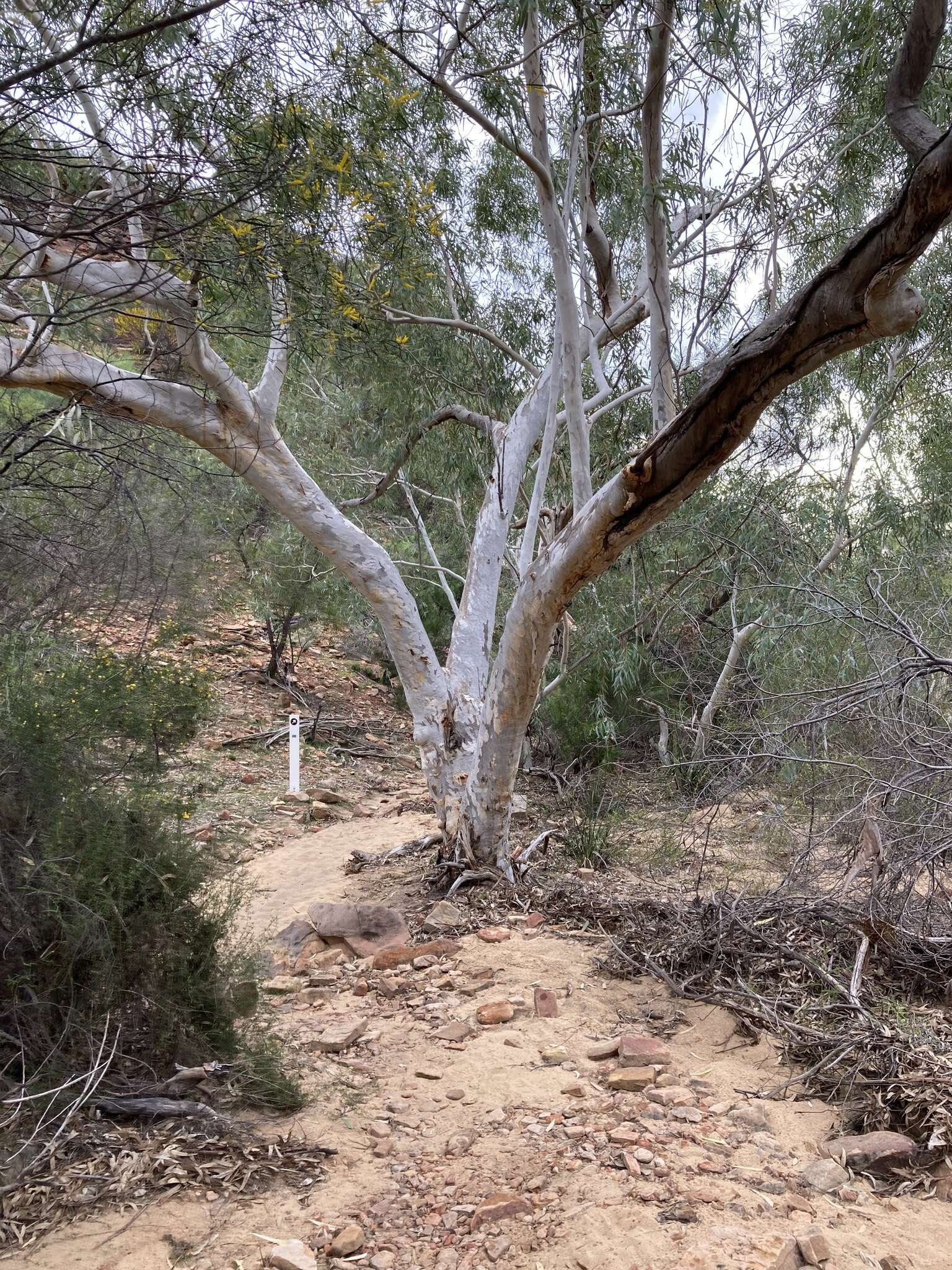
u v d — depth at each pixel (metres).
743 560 10.27
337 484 12.23
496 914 6.80
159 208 3.78
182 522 8.75
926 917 5.26
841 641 8.50
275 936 6.38
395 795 11.62
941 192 3.05
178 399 6.23
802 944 5.23
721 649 11.58
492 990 5.40
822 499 10.78
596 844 8.41
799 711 6.55
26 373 5.27
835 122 8.40
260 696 14.28
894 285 3.42
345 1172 3.48
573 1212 3.16
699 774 9.66
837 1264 2.85
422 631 7.57
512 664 6.61
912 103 3.39
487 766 7.22
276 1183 3.38
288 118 4.79
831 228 9.30
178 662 9.22
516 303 10.09
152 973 4.00
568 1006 5.12
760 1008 4.79
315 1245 3.02
